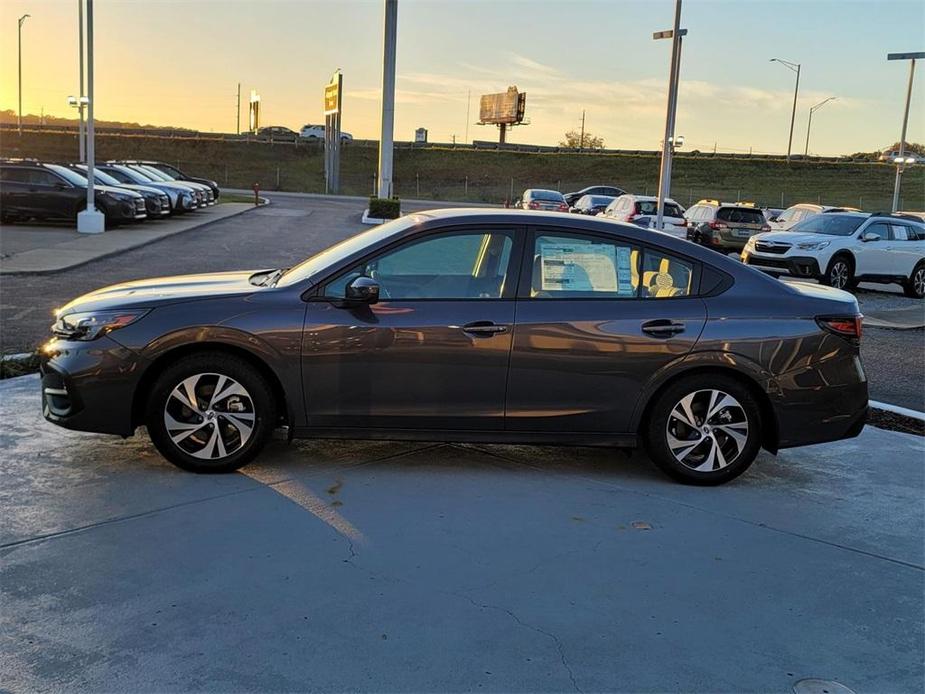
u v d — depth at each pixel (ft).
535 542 13.67
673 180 242.99
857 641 11.04
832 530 14.74
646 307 16.44
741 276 16.88
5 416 19.57
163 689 9.42
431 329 15.97
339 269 16.31
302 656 10.16
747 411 16.61
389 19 87.10
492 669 10.02
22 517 13.97
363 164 247.70
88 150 68.13
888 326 42.06
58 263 48.62
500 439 16.53
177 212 90.22
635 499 15.89
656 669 10.18
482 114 302.04
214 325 15.79
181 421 16.07
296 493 15.40
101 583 11.80
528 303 16.29
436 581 12.18
